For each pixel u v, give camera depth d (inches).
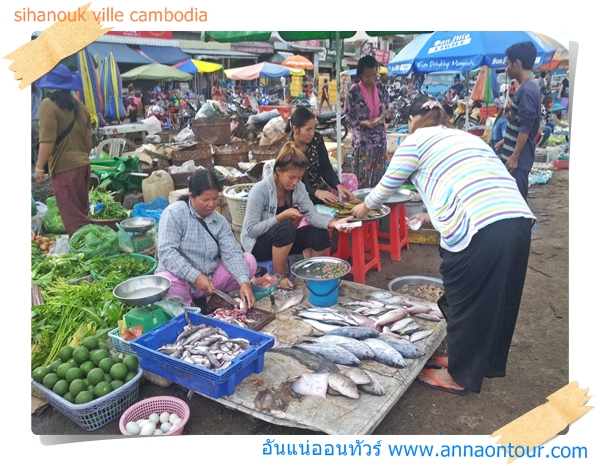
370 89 194.9
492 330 93.9
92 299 121.0
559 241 199.0
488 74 311.7
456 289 95.8
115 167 235.3
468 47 183.8
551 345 122.2
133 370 99.4
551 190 283.3
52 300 118.8
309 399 93.5
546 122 342.3
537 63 187.8
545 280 160.9
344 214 149.7
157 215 189.6
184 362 88.9
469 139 97.2
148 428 91.4
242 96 527.2
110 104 294.0
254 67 471.5
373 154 201.2
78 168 159.5
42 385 95.8
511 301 95.6
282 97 579.5
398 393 96.0
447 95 384.8
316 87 529.7
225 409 101.3
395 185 102.3
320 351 105.7
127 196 227.1
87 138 164.1
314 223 143.2
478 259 90.4
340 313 121.2
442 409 100.6
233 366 88.1
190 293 121.3
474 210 90.4
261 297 130.7
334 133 357.1
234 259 122.4
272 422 89.7
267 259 142.1
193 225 118.0
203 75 573.3
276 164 131.3
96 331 110.8
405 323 117.1
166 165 266.2
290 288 135.6
